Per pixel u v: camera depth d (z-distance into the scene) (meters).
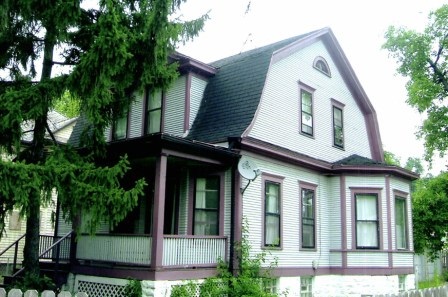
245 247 12.88
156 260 10.77
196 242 12.01
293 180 15.62
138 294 10.78
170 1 10.20
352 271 16.27
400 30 23.05
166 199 14.64
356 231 16.64
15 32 10.75
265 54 15.59
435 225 22.98
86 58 9.70
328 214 17.05
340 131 18.77
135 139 11.41
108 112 11.29
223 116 14.52
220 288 12.02
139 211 15.34
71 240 12.92
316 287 15.90
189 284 11.37
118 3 10.51
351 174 16.98
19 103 9.50
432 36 22.50
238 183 13.23
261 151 14.13
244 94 14.67
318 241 16.33
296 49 16.88
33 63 11.40
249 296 11.75
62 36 10.27
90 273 12.21
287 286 14.54
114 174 9.65
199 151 12.36
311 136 16.98
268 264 13.95
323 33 18.27
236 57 18.61
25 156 11.29
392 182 17.31
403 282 17.44
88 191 9.50
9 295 6.88
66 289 12.64
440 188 23.34
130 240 11.57
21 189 8.95
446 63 22.78
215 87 15.72
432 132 23.69
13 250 19.47
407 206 18.19
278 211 14.78
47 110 10.52
